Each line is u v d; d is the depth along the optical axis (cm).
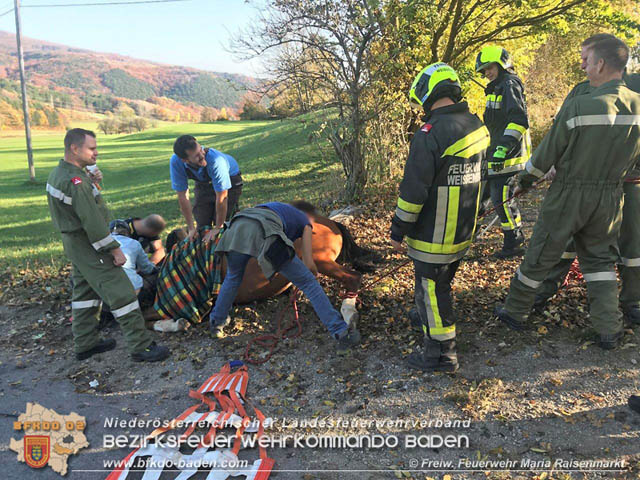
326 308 392
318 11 747
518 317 380
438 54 981
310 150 1683
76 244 372
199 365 393
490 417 309
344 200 870
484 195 564
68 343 445
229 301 417
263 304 480
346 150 857
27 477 285
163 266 470
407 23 792
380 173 891
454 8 933
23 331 471
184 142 459
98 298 406
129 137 6091
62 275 616
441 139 307
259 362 389
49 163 3769
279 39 789
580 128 314
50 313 507
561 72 1606
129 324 389
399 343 396
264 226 382
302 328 437
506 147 468
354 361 380
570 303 418
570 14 945
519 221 526
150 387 370
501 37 1027
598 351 356
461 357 368
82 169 367
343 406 332
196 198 551
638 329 375
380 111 821
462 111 318
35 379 388
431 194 320
